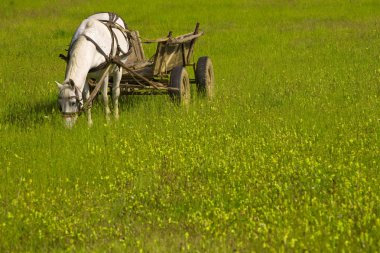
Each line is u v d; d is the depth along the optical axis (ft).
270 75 121.60
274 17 213.66
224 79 116.16
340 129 79.41
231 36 176.96
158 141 76.89
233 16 217.36
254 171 63.67
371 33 172.96
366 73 116.57
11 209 58.18
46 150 74.79
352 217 52.24
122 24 94.32
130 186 64.13
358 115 86.38
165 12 231.09
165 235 52.47
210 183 62.44
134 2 258.98
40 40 178.19
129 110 93.35
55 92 104.78
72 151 74.49
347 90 101.86
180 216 57.11
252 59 142.31
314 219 52.16
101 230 52.70
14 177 66.69
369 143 73.56
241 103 95.25
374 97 96.78
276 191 59.72
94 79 92.79
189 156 70.28
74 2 265.34
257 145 72.59
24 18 229.04
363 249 48.06
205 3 250.98
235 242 50.26
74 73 79.20
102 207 57.88
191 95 103.50
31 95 103.91
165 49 94.38
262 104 95.20
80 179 66.54
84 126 83.46
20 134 81.46
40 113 89.86
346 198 55.31
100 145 76.74
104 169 69.26
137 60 96.78
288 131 78.95
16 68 135.95
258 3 248.52
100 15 92.63
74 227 54.19
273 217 53.42
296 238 49.19
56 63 142.51
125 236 52.13
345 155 69.05
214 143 74.74
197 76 101.65
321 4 241.35
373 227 50.72
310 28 187.93
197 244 50.65
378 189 59.11
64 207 57.72
